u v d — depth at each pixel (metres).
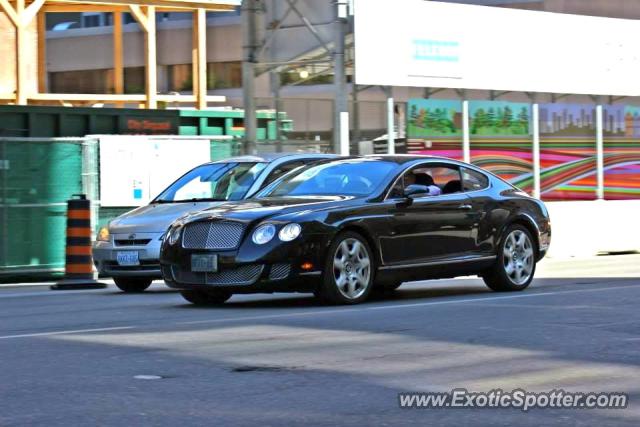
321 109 37.69
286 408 10.74
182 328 16.34
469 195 21.44
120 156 31.64
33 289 26.08
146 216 24.73
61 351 14.10
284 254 18.34
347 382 12.01
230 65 67.06
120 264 24.30
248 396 11.27
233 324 16.73
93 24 72.00
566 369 12.87
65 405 10.80
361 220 19.34
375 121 38.16
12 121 32.97
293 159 26.05
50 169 30.16
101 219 31.30
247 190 24.84
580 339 15.04
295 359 13.41
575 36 43.44
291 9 37.28
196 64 51.50
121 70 54.41
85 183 30.89
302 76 38.38
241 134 38.62
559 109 43.91
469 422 10.28
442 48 38.84
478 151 41.22
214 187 25.50
